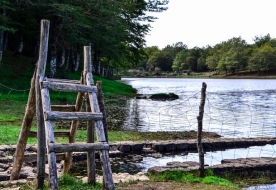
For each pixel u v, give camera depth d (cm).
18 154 841
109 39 3900
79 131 1585
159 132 1820
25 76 3375
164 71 17438
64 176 831
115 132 1752
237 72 14575
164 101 3650
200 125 1019
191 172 1040
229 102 3722
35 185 773
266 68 13475
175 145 1457
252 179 1081
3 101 2367
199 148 1020
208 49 17400
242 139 1619
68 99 2767
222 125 2175
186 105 3328
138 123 2152
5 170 973
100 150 715
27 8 3192
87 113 732
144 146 1457
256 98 4253
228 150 1496
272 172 1140
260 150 1495
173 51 18150
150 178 978
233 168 1108
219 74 15038
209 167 1092
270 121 2353
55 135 866
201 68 16475
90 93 782
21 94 2778
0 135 1346
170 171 1020
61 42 3631
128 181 924
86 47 832
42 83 735
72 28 3312
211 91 5584
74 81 847
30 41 4734
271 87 7056
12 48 4997
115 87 4547
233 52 14200
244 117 2553
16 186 794
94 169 807
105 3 3284
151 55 17550
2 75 3141
